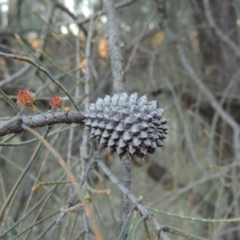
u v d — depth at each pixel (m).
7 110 0.44
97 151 0.19
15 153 0.48
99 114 0.17
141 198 0.17
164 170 0.54
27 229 0.17
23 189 0.42
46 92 0.36
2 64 0.47
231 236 0.48
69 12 0.35
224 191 0.46
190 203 0.44
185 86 0.51
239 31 0.54
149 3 0.54
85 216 0.19
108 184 0.49
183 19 0.54
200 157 0.48
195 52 0.55
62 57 0.44
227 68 0.50
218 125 0.51
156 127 0.17
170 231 0.16
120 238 0.16
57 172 0.41
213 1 0.50
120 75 0.23
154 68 0.50
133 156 0.17
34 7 0.56
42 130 0.44
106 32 0.24
